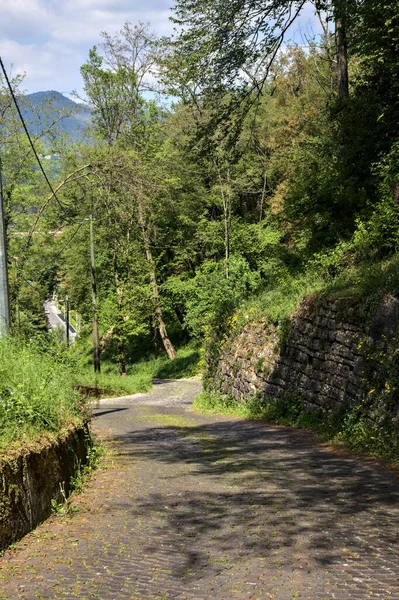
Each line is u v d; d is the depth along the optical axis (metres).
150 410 24.64
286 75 44.38
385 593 4.52
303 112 40.84
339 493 7.85
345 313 14.73
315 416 15.52
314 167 24.17
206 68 17.92
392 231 17.78
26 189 28.91
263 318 20.80
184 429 16.83
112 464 11.11
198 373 44.75
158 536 6.46
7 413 7.67
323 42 41.97
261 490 8.34
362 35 21.36
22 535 6.59
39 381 9.30
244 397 21.12
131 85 45.56
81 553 5.96
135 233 44.03
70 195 24.89
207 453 12.16
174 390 37.00
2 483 6.22
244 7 17.03
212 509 7.46
